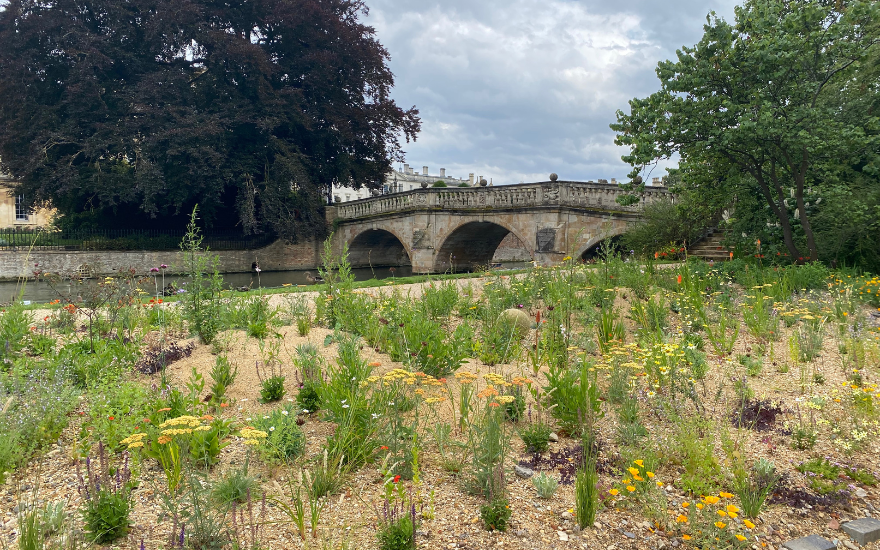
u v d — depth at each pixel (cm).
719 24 1277
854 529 329
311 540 303
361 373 466
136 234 3456
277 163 3203
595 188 2348
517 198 2592
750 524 295
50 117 2798
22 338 666
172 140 2811
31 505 329
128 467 375
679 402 498
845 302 927
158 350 633
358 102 3672
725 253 1731
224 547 292
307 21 3170
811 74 1266
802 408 520
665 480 388
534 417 497
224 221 3894
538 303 977
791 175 1440
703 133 1325
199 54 3061
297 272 3656
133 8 2902
